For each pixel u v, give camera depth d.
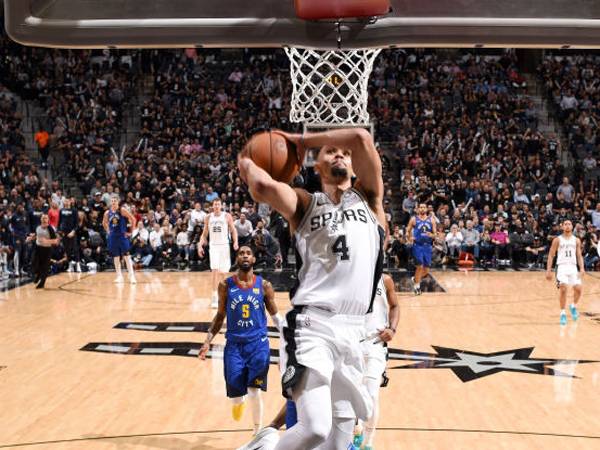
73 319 11.16
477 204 19.28
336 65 5.15
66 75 23.41
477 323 10.78
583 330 10.30
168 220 18.19
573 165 22.30
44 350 9.15
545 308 12.12
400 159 20.98
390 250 17.80
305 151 3.26
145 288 14.33
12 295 13.56
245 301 5.83
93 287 14.49
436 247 17.84
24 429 6.18
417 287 13.63
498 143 21.30
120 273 15.08
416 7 4.00
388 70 23.33
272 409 6.70
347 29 4.01
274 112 22.38
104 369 8.21
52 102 22.56
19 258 16.56
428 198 19.45
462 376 7.84
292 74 5.70
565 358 8.64
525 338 9.76
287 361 3.24
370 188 3.37
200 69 24.02
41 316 11.42
